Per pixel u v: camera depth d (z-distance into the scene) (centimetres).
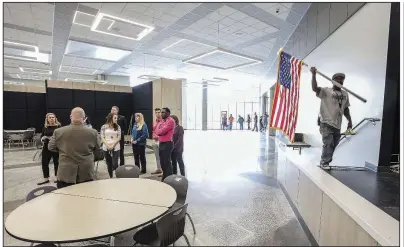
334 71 407
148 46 836
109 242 209
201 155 686
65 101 785
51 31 667
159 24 629
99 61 1042
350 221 149
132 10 541
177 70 1289
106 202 191
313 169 247
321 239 175
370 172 271
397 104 281
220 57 982
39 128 920
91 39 751
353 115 344
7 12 543
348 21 362
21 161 582
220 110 2023
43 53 894
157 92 719
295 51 659
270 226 225
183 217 183
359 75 331
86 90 824
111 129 405
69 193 211
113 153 404
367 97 312
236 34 709
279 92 261
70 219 162
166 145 385
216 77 1495
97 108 848
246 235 207
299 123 587
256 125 1689
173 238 173
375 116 294
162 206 184
